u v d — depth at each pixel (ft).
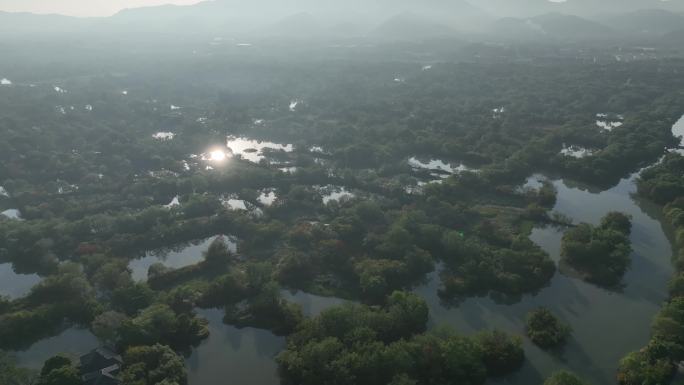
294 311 472.03
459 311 494.59
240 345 451.53
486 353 408.46
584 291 520.42
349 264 549.95
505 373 406.82
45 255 570.05
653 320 443.32
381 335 433.48
